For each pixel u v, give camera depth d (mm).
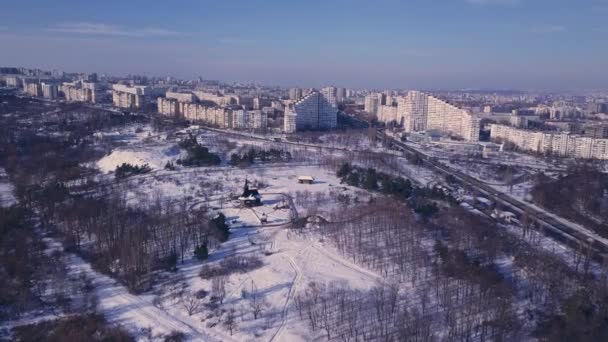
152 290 181375
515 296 181125
